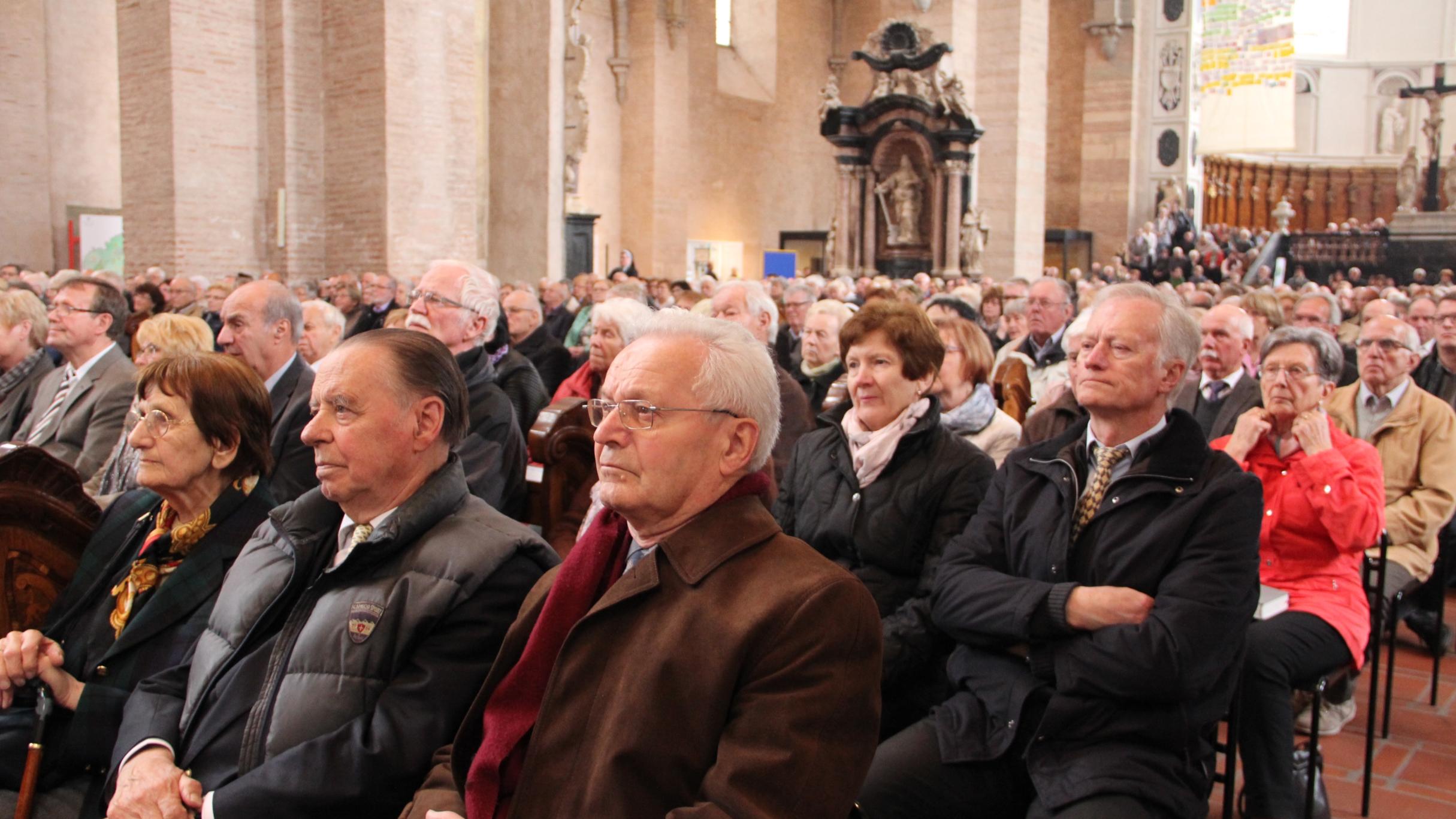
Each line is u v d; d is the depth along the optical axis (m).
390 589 2.57
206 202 13.42
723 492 2.11
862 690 1.91
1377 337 5.33
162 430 3.07
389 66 13.42
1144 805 2.68
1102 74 29.89
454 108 14.30
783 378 4.85
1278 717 3.49
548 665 2.14
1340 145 39.66
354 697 2.50
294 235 13.95
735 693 1.92
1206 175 35.38
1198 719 2.81
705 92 27.77
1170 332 2.96
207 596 3.04
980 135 20.80
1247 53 29.25
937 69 20.72
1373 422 5.46
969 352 4.53
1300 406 3.96
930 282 15.95
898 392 3.49
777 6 29.86
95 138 21.30
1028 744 2.87
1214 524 2.83
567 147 18.33
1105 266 28.14
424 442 2.70
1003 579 3.02
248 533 3.14
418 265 13.88
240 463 3.19
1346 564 3.95
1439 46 39.06
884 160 21.80
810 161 31.22
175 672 2.84
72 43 20.95
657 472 2.07
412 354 2.70
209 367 3.11
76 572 3.31
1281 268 23.83
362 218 13.80
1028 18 21.55
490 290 4.62
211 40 13.37
